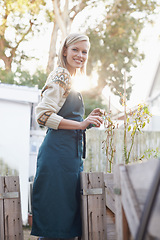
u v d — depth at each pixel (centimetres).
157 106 984
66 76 184
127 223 118
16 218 180
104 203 183
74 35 194
